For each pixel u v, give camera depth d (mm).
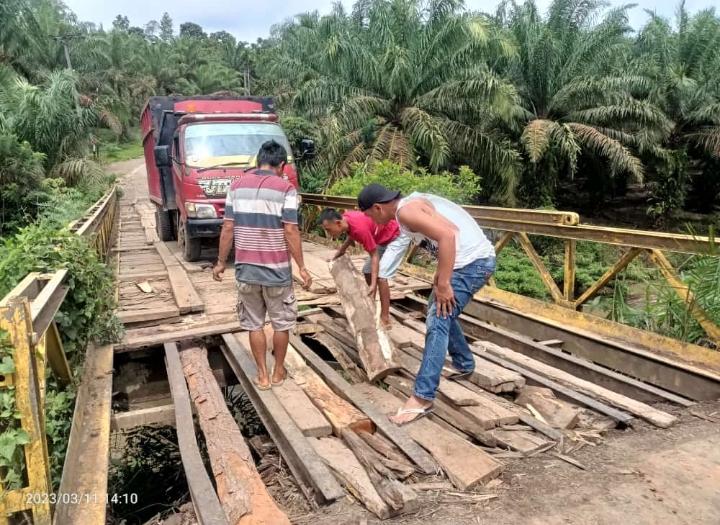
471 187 14609
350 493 3025
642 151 20734
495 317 6324
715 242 4332
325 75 19797
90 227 7090
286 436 3463
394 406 4055
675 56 22500
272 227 3969
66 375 3799
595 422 3805
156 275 7762
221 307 6359
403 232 3812
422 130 16859
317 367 4668
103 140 44688
